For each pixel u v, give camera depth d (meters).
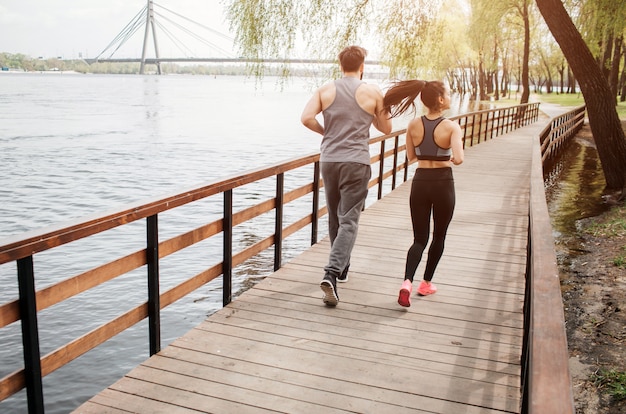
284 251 12.66
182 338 4.09
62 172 27.59
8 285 12.15
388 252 6.54
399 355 3.90
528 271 3.91
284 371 3.64
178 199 3.83
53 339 9.35
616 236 9.85
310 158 6.30
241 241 14.16
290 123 58.06
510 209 9.23
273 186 22.38
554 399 1.48
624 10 18.06
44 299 2.86
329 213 4.94
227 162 31.44
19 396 7.80
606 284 7.66
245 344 4.02
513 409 3.25
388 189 20.05
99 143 40.00
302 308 4.71
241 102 104.50
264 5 15.78
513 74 95.38
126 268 3.49
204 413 3.13
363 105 4.61
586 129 31.75
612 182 13.76
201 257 13.05
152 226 3.67
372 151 32.22
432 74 17.19
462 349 4.02
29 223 18.16
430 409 3.23
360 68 4.77
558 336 1.86
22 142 40.34
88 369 8.23
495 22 40.94
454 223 8.14
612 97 13.34
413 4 16.16
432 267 5.01
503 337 4.23
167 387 3.40
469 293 5.19
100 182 25.02
